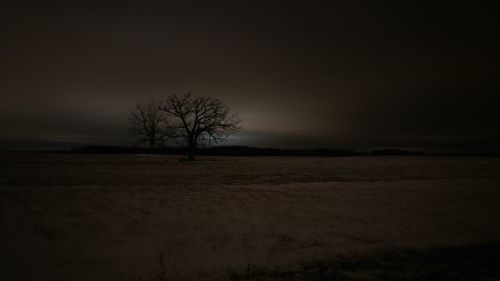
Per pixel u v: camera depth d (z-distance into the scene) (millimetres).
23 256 8117
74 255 8281
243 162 54156
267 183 22953
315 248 9070
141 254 8453
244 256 8438
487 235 10445
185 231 10414
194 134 58312
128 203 14258
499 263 8195
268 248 9094
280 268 7785
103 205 13758
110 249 8734
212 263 7969
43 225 10633
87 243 9148
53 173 29172
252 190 18516
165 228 10672
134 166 40469
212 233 10266
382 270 7691
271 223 11477
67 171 31672
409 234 10453
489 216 12781
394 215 12781
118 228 10555
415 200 15742
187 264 7883
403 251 8984
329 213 12984
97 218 11641
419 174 30547
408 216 12641
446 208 14070
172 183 22375
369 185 20703
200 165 44188
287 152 110750
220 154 104688
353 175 29703
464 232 10750
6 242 9008
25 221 10977
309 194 17203
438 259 8438
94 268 7551
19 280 6895
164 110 57531
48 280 6938
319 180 25312
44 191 16875
